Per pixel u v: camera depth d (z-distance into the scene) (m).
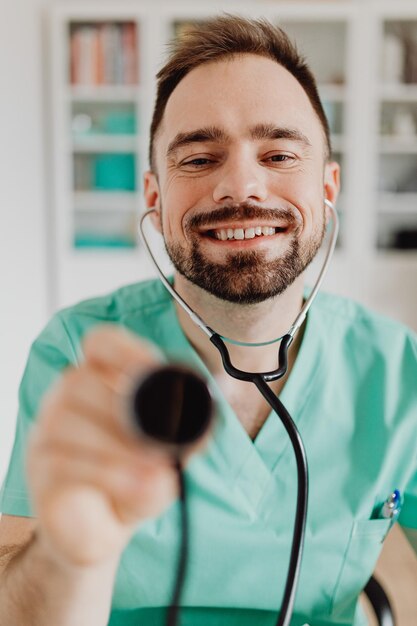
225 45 0.90
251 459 0.94
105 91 3.59
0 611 0.59
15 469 0.94
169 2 3.48
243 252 0.87
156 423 0.41
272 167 0.89
